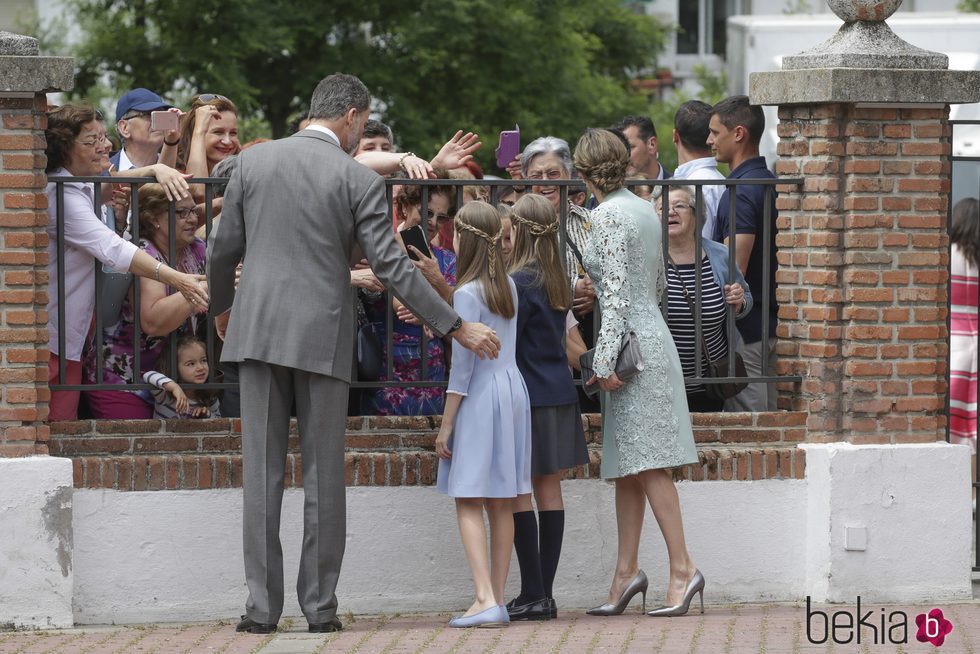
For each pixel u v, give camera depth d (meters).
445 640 17.91
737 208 21.83
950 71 20.72
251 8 56.06
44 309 19.14
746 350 22.02
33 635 18.61
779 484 21.02
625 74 74.81
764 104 21.23
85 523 19.31
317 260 18.22
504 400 18.77
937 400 21.30
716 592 20.92
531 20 60.81
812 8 82.56
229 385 19.73
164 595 19.56
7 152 18.72
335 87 18.78
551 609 19.56
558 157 22.55
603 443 19.64
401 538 20.20
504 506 19.20
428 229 20.75
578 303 20.78
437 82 61.00
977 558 22.00
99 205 19.38
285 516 19.94
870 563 20.84
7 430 18.86
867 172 20.86
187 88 57.06
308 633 18.48
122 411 20.03
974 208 28.08
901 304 21.06
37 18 67.06
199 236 21.08
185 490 19.59
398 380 20.61
